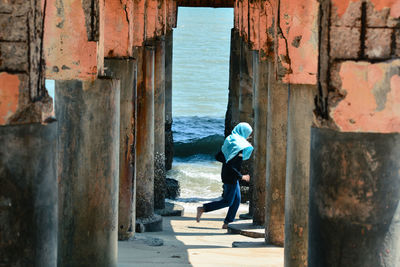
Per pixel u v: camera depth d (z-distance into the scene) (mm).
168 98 31359
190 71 106375
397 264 6172
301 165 9719
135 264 10547
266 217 14969
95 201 8773
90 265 8883
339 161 6094
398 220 6105
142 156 18047
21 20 5582
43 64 5914
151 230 18109
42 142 5715
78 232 8797
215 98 78688
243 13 21516
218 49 145125
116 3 13172
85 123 8625
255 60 19188
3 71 5535
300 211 9859
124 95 13898
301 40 9430
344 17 6102
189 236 16953
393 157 6039
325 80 6223
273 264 11656
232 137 19250
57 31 8484
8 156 5527
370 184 6023
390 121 6016
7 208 5535
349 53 6105
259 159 18609
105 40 13414
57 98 8695
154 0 18766
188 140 41812
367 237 6082
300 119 9602
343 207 6098
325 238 6227
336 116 6102
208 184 30812
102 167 8742
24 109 5602
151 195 18375
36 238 5746
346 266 6148
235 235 17844
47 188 5824
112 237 9031
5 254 5566
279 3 9820
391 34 6062
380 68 6020
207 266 10922
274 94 14664
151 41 18953
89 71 8562
